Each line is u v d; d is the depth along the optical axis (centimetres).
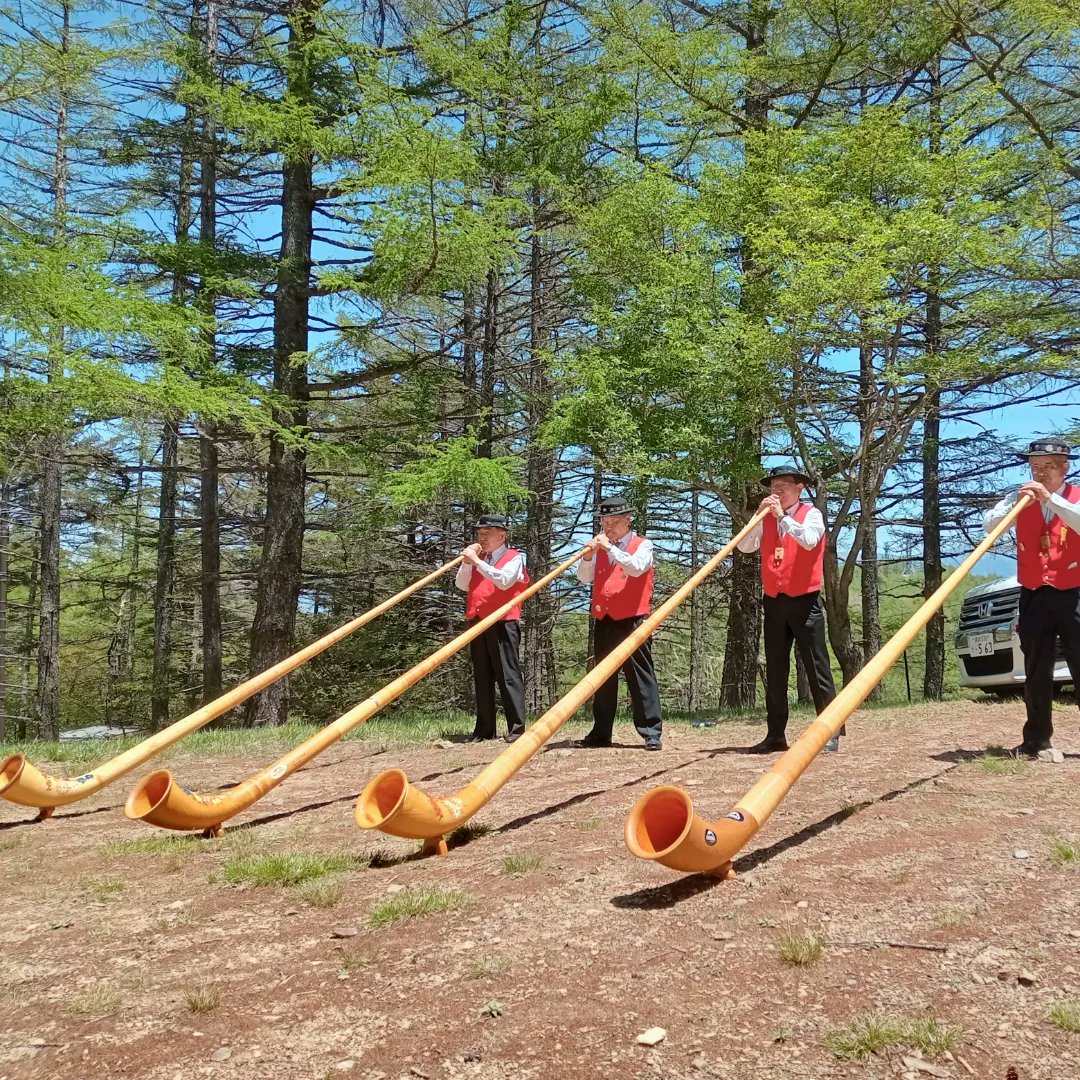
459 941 284
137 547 2466
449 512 1795
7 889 377
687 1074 200
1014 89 1244
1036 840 350
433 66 1274
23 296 913
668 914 294
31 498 2217
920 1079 193
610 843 383
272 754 745
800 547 603
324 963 275
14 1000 263
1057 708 810
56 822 504
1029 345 1128
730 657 1379
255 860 391
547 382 1634
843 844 359
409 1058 216
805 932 271
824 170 1028
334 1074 211
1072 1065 195
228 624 2414
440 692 1975
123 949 300
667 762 590
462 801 391
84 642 2652
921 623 414
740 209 1091
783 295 947
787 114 1271
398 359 1387
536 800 487
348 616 2000
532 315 1630
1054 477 523
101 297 966
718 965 253
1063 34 1069
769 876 324
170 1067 218
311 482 1670
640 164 1235
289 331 1278
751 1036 215
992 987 230
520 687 748
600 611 677
